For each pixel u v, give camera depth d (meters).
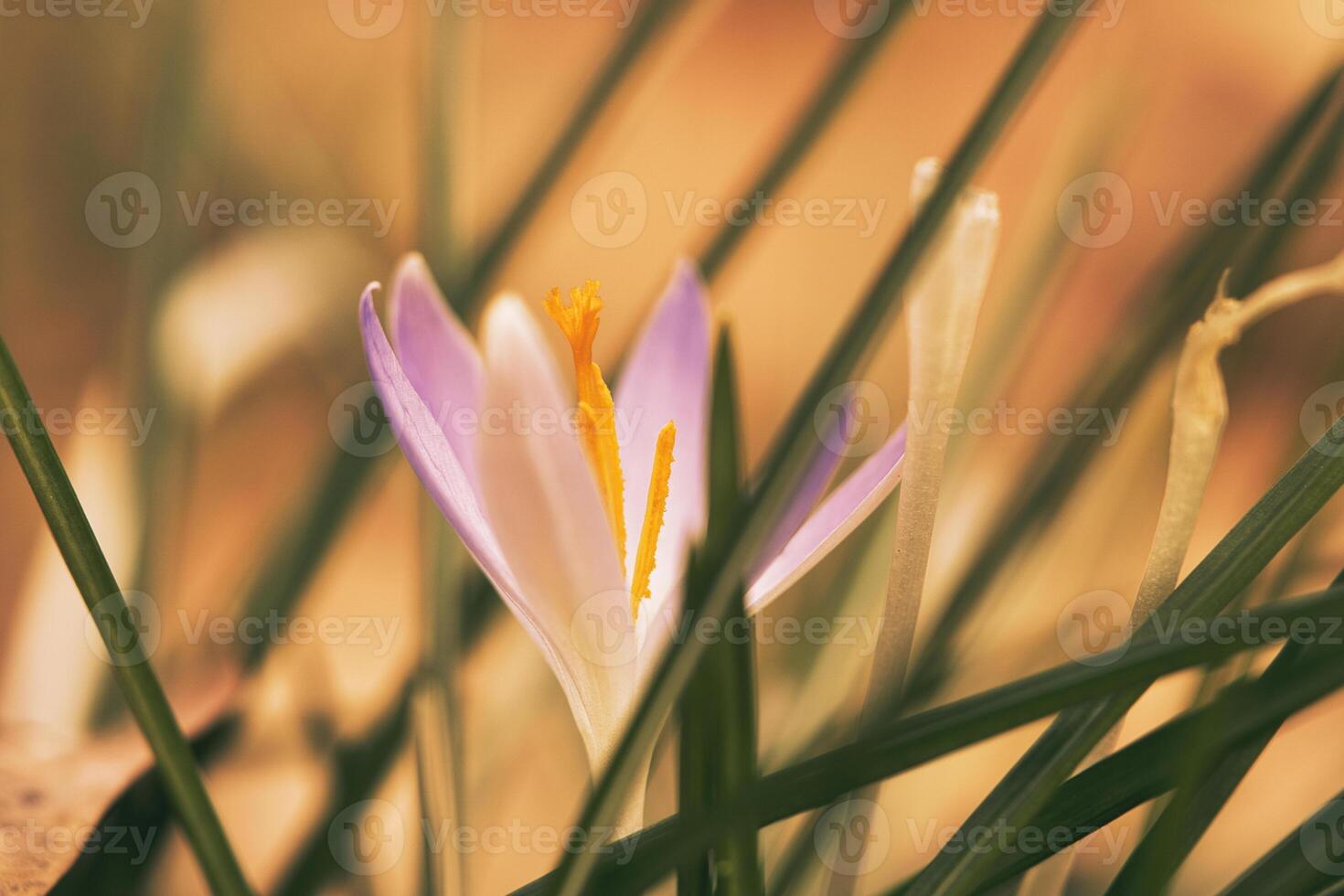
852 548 0.38
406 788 0.38
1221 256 0.37
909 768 0.31
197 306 0.43
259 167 0.58
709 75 0.80
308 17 0.67
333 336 0.50
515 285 0.54
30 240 0.58
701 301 0.36
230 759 0.38
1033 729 0.41
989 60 0.79
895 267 0.31
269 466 0.55
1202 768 0.31
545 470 0.33
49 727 0.38
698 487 0.36
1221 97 0.71
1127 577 0.40
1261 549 0.32
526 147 0.70
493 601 0.38
